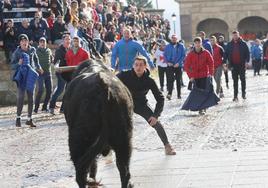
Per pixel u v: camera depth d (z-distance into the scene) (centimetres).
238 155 1291
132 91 1345
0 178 1233
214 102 2131
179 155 1345
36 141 1706
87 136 865
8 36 2816
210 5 8062
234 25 8044
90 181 980
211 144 1459
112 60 2122
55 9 3064
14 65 2067
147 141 1570
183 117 2075
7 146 1641
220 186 1039
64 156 1448
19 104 2050
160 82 3356
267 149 1337
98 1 4450
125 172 899
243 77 2600
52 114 2369
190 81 2166
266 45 4384
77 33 2850
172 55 2853
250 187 1019
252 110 2155
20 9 2961
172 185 1074
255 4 7994
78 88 897
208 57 2139
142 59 1330
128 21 4244
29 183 1174
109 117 869
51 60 2530
